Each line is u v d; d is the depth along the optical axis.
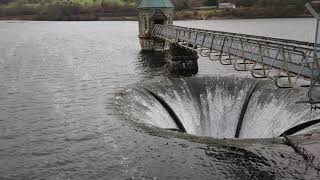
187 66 48.59
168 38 53.25
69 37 108.38
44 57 64.44
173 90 36.41
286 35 100.50
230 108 35.09
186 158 21.19
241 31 114.94
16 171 20.94
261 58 24.55
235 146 21.78
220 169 20.05
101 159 21.86
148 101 33.56
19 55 67.75
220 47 32.78
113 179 19.80
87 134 25.41
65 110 31.09
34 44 89.00
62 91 37.81
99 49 75.75
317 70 20.00
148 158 21.55
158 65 54.34
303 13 195.50
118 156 22.03
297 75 21.28
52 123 28.03
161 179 19.50
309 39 89.31
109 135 24.92
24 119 29.20
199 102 36.19
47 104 33.16
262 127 31.34
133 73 47.97
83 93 36.72
